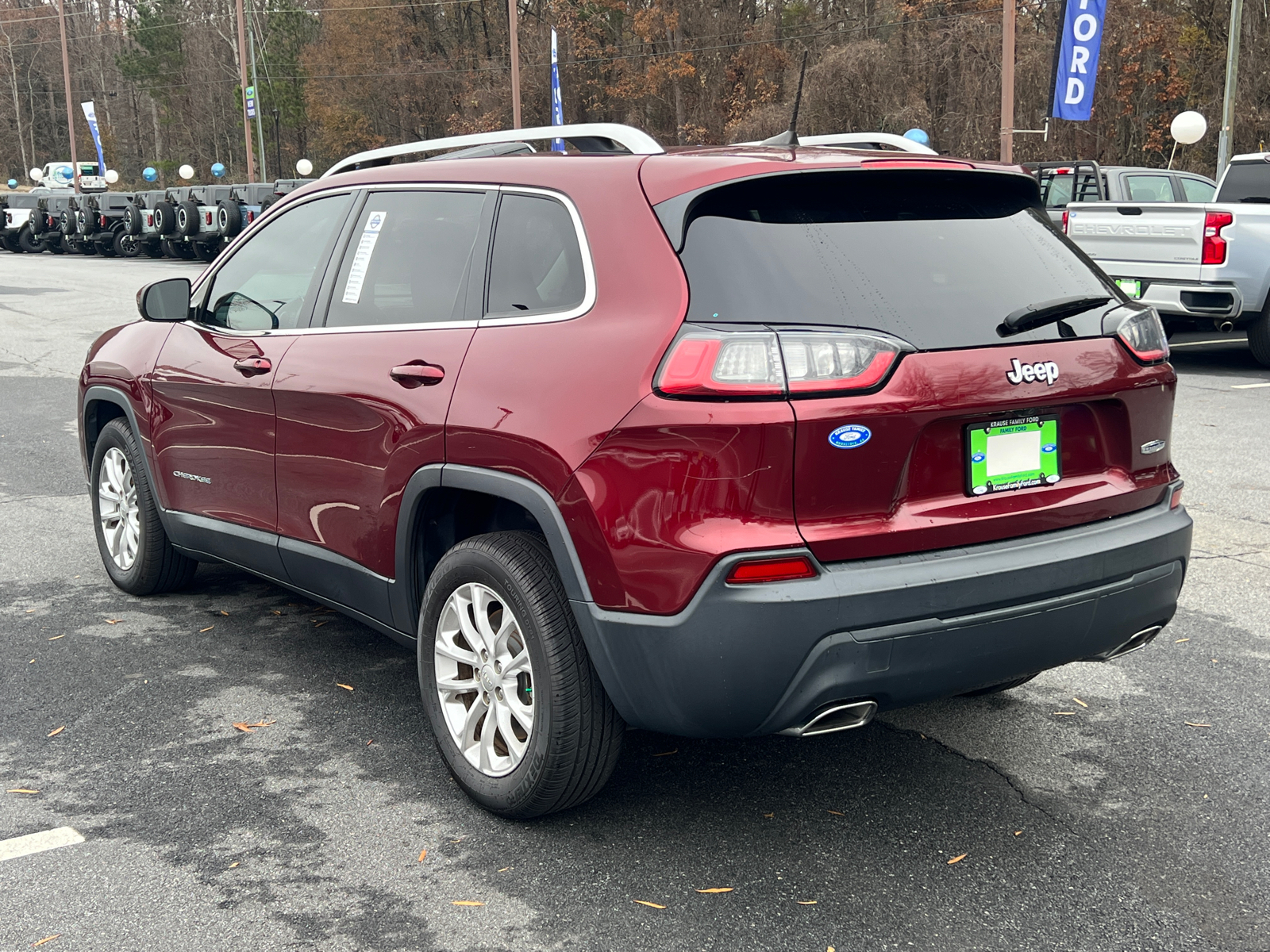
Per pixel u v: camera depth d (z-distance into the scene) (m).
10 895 2.85
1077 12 19.95
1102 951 2.61
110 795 3.38
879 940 2.66
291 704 4.05
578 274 3.05
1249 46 34.25
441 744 3.38
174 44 82.50
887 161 3.00
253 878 2.93
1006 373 2.84
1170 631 4.73
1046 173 14.10
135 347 4.91
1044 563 2.86
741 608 2.62
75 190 55.69
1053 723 3.88
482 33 68.50
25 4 113.06
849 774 3.50
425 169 3.70
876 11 45.88
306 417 3.78
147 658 4.49
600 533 2.78
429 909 2.79
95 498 5.39
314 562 3.91
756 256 2.78
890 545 2.73
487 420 3.06
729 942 2.65
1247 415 9.26
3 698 4.10
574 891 2.86
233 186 31.20
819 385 2.64
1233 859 3.01
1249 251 11.11
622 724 3.04
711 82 52.50
